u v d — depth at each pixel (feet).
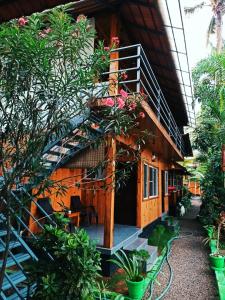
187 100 31.71
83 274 8.30
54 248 8.86
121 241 18.70
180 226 38.27
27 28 7.41
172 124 33.12
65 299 8.13
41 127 7.49
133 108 11.34
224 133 28.22
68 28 7.61
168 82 28.50
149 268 17.83
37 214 17.67
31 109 7.23
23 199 7.64
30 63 6.98
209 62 33.40
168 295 14.66
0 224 11.73
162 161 40.68
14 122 7.12
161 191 39.01
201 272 18.48
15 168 6.98
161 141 25.41
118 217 27.55
